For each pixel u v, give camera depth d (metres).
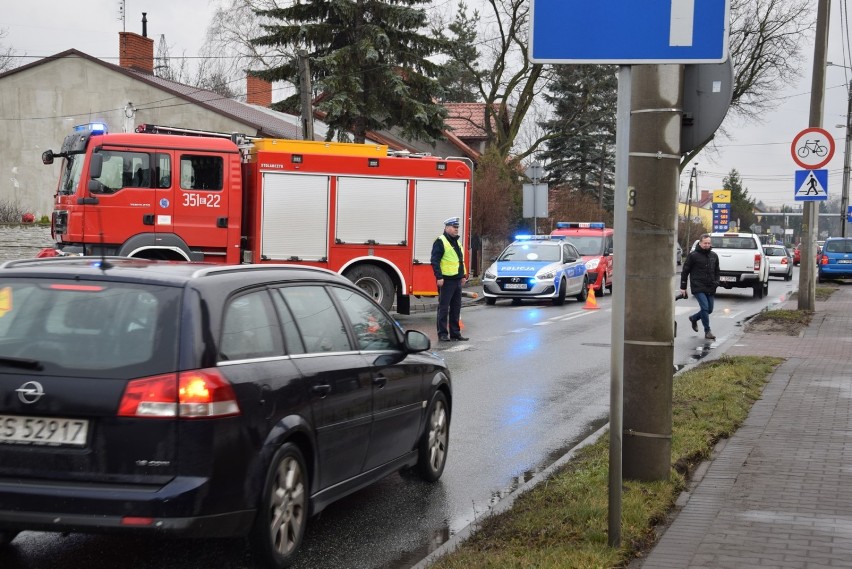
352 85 33.38
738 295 31.59
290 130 41.28
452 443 8.55
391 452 6.41
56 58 38.78
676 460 6.87
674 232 6.18
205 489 4.46
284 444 4.97
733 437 8.03
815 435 8.11
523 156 44.62
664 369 6.25
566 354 14.75
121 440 4.46
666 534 5.35
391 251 19.33
